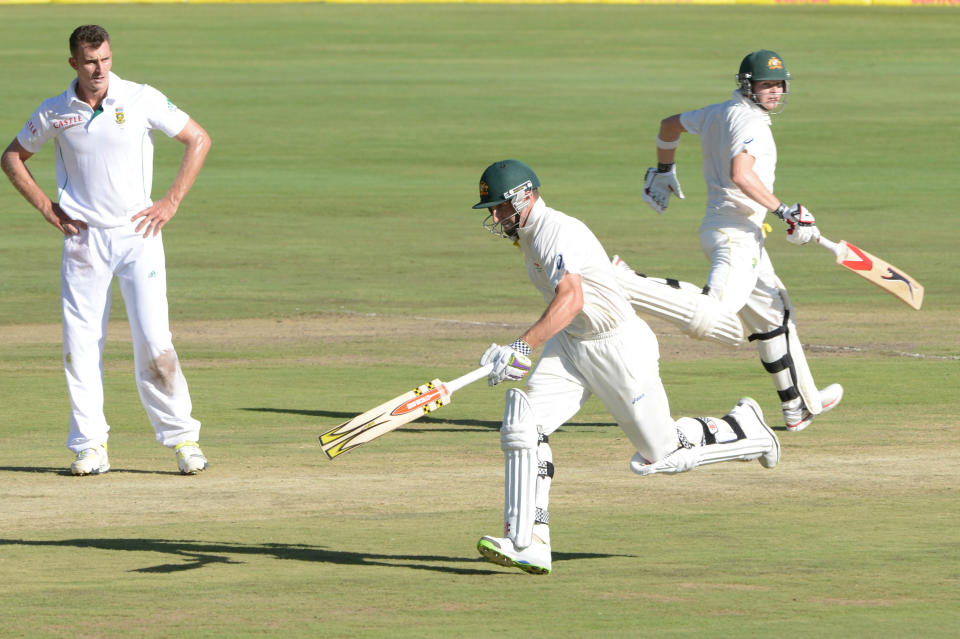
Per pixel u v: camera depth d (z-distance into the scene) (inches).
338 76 5516.7
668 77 5477.4
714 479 1159.6
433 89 5172.2
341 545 943.0
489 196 883.4
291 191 3376.0
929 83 5354.3
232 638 717.9
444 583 839.7
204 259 2566.4
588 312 893.2
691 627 735.1
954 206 3152.1
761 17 7795.3
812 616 754.8
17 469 1207.6
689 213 3063.5
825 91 5147.6
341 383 1584.6
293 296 2217.0
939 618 749.3
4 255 2588.6
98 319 1217.4
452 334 1907.0
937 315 2047.2
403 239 2797.7
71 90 1199.6
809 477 1160.2
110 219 1208.8
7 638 718.5
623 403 911.0
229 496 1103.6
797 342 1371.8
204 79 5374.0
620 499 1086.4
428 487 1130.0
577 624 743.1
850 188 3398.1
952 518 1010.1
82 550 930.7
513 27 7322.8
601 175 3585.1
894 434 1330.0
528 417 858.1
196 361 1726.1
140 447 1307.8
